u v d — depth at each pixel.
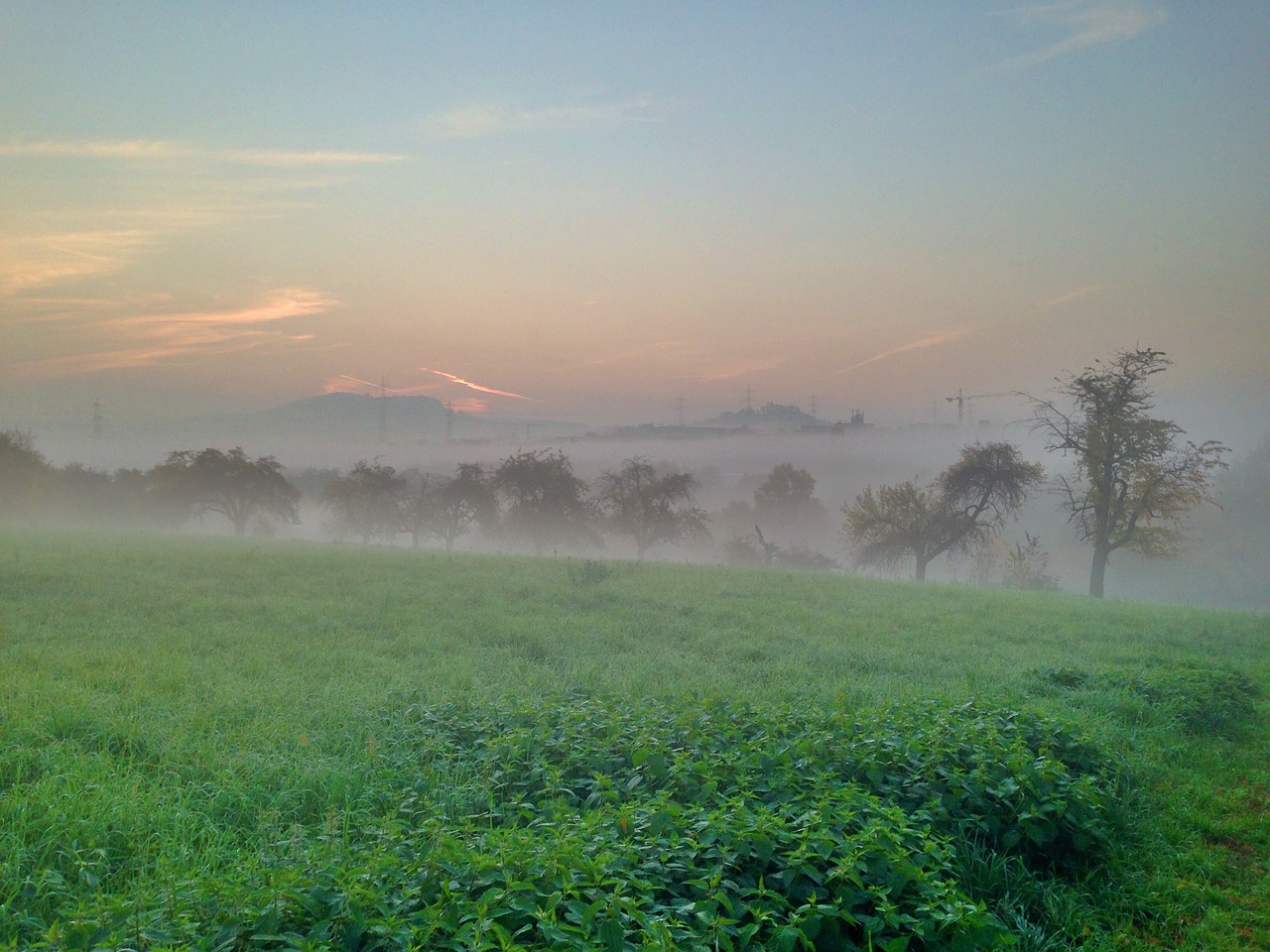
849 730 7.23
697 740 6.84
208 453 64.00
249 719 8.42
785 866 4.60
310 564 25.38
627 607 18.86
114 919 3.75
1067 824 6.18
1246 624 22.12
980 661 13.70
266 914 3.77
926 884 4.45
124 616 14.71
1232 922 5.45
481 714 8.18
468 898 4.04
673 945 3.53
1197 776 8.31
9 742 7.07
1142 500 39.44
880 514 49.25
